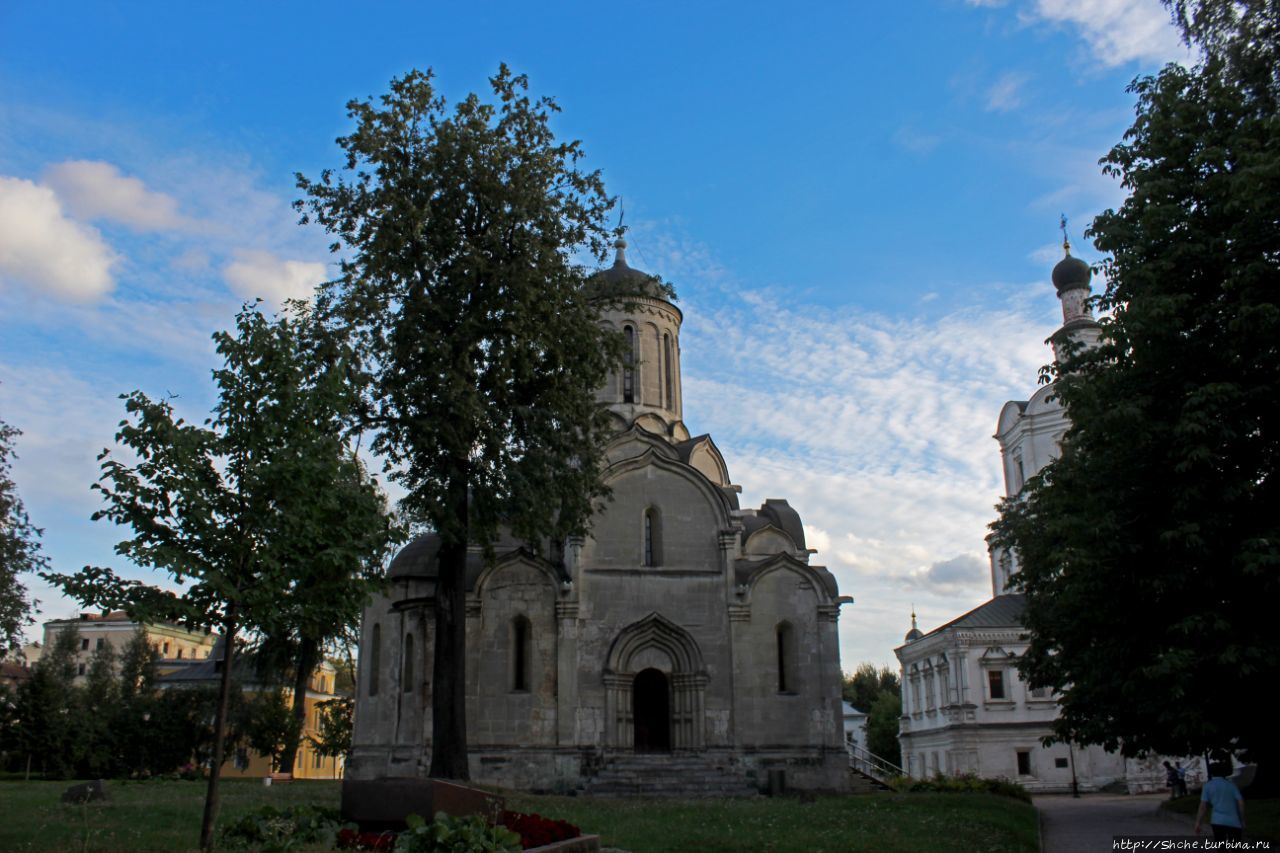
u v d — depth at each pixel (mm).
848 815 24953
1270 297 19844
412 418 29938
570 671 36781
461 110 32344
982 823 24047
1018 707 62344
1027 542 38188
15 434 46156
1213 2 21688
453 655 31688
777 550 42344
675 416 46281
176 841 16734
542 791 35344
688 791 35406
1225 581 20156
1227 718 20672
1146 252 21828
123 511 15516
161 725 57469
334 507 16500
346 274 31578
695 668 37531
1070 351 23094
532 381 33094
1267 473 20375
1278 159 18609
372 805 17078
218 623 15953
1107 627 22516
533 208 32031
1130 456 21297
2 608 44000
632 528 38812
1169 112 22125
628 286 35719
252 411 16391
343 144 31688
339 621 16734
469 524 32031
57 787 36125
